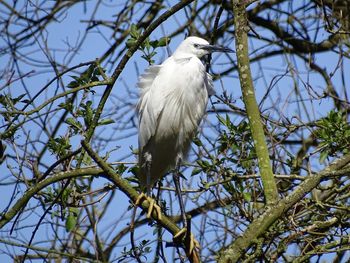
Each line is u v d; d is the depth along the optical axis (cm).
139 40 848
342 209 911
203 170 986
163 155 1080
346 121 1003
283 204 798
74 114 895
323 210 933
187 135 1088
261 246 784
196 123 1094
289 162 1046
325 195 1083
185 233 827
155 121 1064
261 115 1045
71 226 877
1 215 866
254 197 968
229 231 1016
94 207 1262
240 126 975
